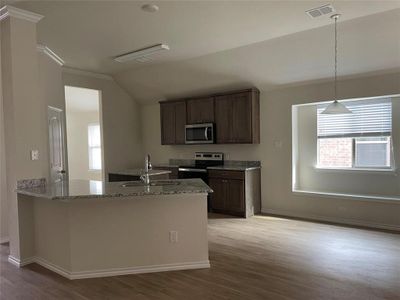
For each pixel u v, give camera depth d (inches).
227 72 221.6
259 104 232.8
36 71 141.8
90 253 125.6
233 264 135.9
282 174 225.1
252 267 132.3
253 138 225.1
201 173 241.3
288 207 223.5
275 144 227.3
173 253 131.6
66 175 223.6
